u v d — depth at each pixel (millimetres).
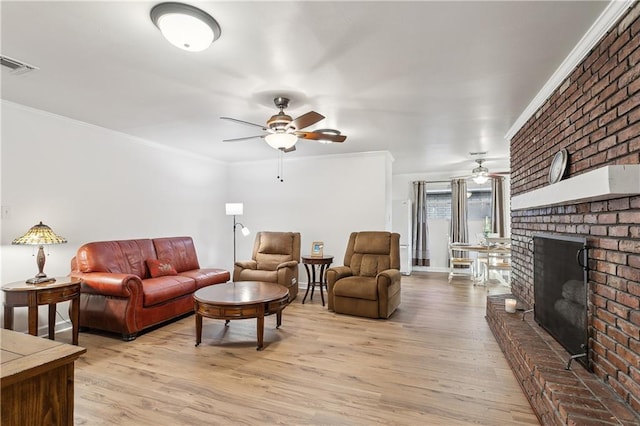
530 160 3271
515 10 1758
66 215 3639
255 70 2467
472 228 7520
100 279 3225
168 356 2848
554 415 1658
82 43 2096
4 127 3115
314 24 1882
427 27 1917
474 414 2014
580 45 2066
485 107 3234
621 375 1618
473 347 3066
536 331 2590
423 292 5473
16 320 3143
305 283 5840
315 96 2969
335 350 3004
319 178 5785
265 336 3361
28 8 1732
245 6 1711
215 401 2145
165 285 3668
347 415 2004
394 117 3557
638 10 1542
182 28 1764
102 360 2754
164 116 3555
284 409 2062
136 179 4523
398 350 3004
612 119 1771
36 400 1030
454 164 6512
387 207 5535
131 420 1931
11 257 3160
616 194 1511
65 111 3404
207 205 5938
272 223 6117
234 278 4930
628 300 1573
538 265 2703
